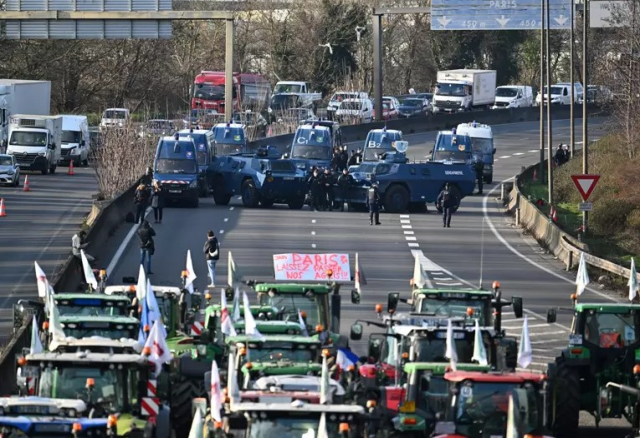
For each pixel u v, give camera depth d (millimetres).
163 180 190500
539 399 56031
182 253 145875
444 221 177375
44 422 47875
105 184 197375
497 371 59156
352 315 111875
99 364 55781
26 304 87938
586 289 132250
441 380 58969
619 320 74312
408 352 64438
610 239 183750
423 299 77250
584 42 188625
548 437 55188
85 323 67062
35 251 142625
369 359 72438
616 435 74062
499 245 163000
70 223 167250
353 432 50125
